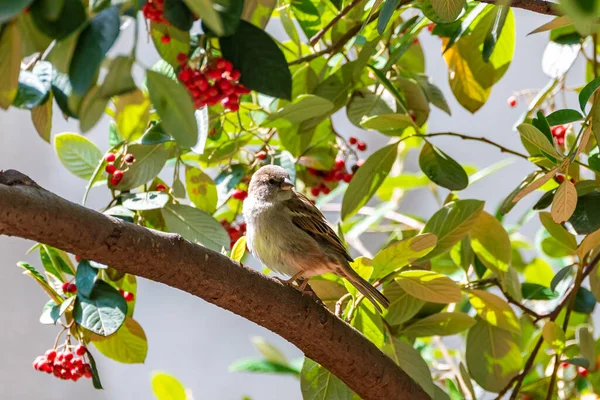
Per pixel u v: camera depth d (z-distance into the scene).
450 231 6.62
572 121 6.11
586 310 7.95
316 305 5.95
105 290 6.14
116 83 3.63
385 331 6.86
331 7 7.59
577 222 6.29
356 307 6.62
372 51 6.92
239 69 5.05
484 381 7.31
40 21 3.69
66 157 7.03
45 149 14.53
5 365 13.66
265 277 5.73
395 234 9.40
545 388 7.50
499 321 7.23
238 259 6.43
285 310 5.77
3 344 13.73
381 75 6.98
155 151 6.58
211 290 5.49
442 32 7.14
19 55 3.79
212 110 6.93
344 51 7.54
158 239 5.22
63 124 14.21
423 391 6.51
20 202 4.68
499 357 7.34
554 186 7.48
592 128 5.80
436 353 9.32
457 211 6.62
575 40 6.94
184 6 4.40
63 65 3.87
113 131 6.96
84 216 4.93
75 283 6.23
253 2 4.97
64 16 3.71
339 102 7.44
